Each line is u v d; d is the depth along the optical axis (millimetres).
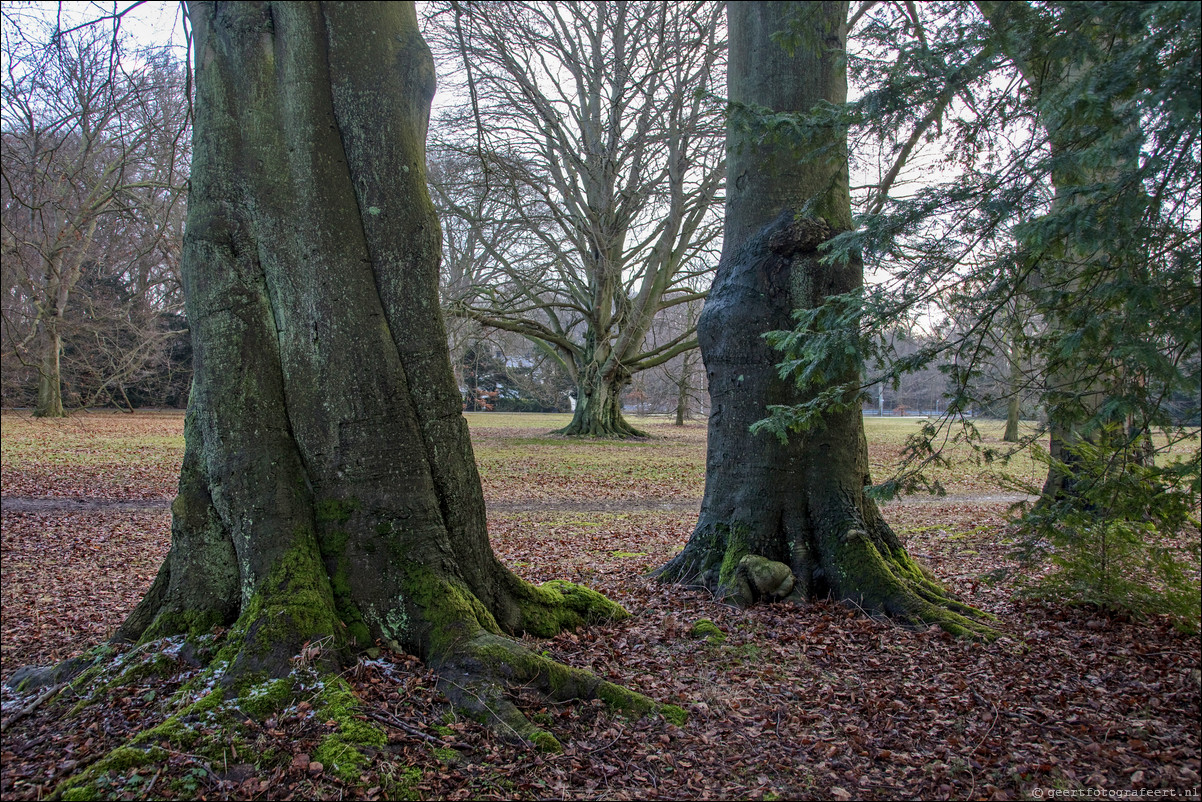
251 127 4402
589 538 11242
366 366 4484
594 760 3658
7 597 7727
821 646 5285
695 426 45438
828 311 4871
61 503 13234
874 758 3793
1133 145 3350
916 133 4891
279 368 4496
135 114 8914
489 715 3830
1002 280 4336
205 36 4449
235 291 4398
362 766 3348
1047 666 4938
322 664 3971
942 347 4641
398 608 4434
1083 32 3650
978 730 4055
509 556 9758
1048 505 5469
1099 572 6039
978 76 4137
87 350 29766
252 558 4328
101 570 8945
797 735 4016
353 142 4504
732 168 6957
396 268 4605
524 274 29953
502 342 40688
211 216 4391
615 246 30578
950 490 16625
